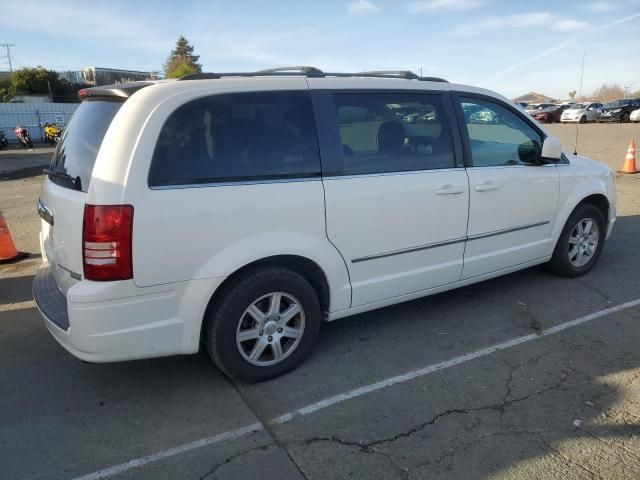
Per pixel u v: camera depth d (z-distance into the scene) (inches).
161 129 115.0
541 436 113.6
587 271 210.8
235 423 119.9
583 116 1380.4
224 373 139.9
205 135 120.3
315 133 134.3
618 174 471.2
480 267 171.3
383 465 105.7
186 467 106.1
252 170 125.0
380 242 145.4
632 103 1390.3
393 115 148.4
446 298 189.0
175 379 138.4
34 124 1191.6
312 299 137.6
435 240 156.9
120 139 112.1
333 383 135.7
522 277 208.4
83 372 142.5
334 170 136.1
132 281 112.7
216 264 120.7
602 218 207.5
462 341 157.5
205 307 122.4
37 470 105.7
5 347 157.6
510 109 176.7
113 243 109.7
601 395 128.3
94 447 112.2
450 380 136.3
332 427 118.0
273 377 137.2
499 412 122.3
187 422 120.4
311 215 131.7
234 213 121.3
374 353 150.8
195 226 117.1
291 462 107.0
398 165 147.9
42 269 150.2
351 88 142.0
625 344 153.9
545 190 182.9
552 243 193.3
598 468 103.6
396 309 180.2
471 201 161.9
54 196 124.9
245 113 125.9
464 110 164.1
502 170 169.6
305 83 135.8
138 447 112.1
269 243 126.5
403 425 118.3
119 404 127.6
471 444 111.4
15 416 123.1
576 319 171.2
